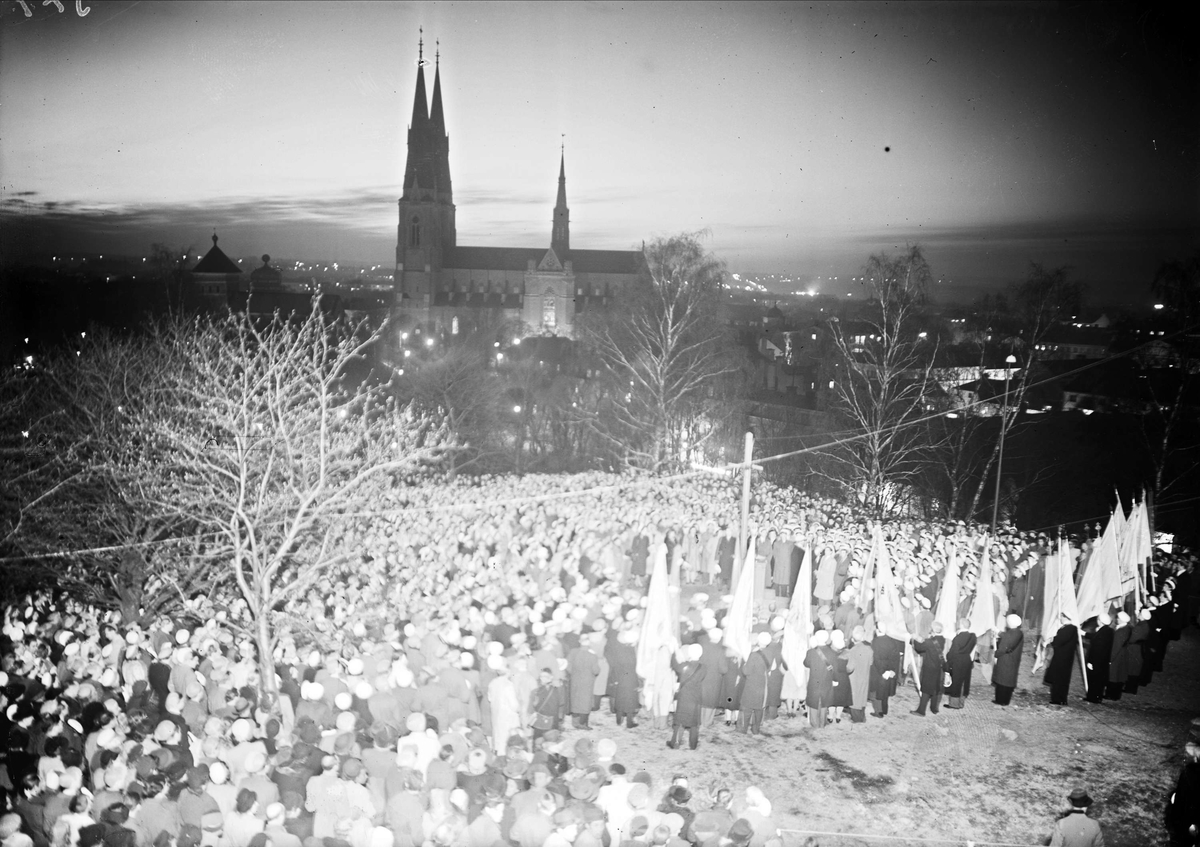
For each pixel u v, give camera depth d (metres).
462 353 53.53
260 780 9.75
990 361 41.19
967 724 15.03
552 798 9.17
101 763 10.21
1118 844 11.55
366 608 17.19
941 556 19.28
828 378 44.69
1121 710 15.70
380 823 10.23
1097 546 17.73
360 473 18.45
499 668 12.84
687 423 42.78
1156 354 38.66
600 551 21.44
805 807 12.25
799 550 21.55
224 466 18.77
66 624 15.93
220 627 16.23
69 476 20.44
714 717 15.21
